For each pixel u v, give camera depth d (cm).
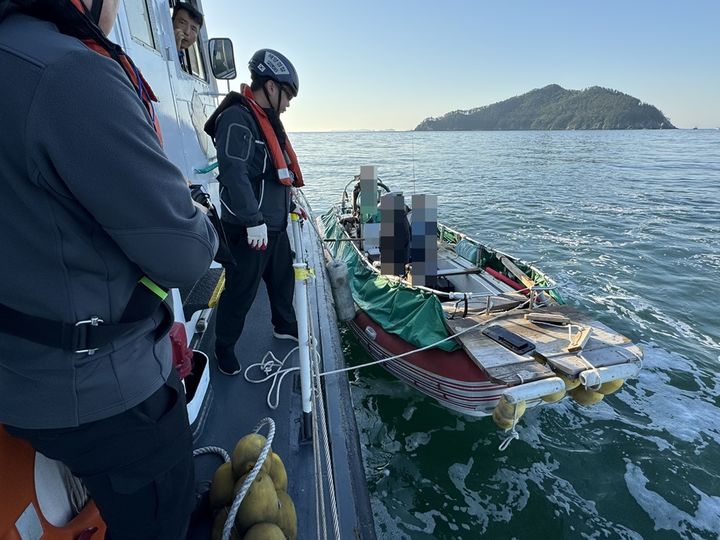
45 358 77
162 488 103
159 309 97
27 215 69
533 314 375
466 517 315
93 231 75
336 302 451
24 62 63
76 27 78
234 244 228
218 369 262
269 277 274
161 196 76
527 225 1159
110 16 91
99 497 97
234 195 206
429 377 371
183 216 82
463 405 357
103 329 79
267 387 247
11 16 68
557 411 413
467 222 1203
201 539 143
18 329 75
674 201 1476
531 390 294
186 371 180
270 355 279
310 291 446
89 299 77
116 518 101
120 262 80
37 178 66
